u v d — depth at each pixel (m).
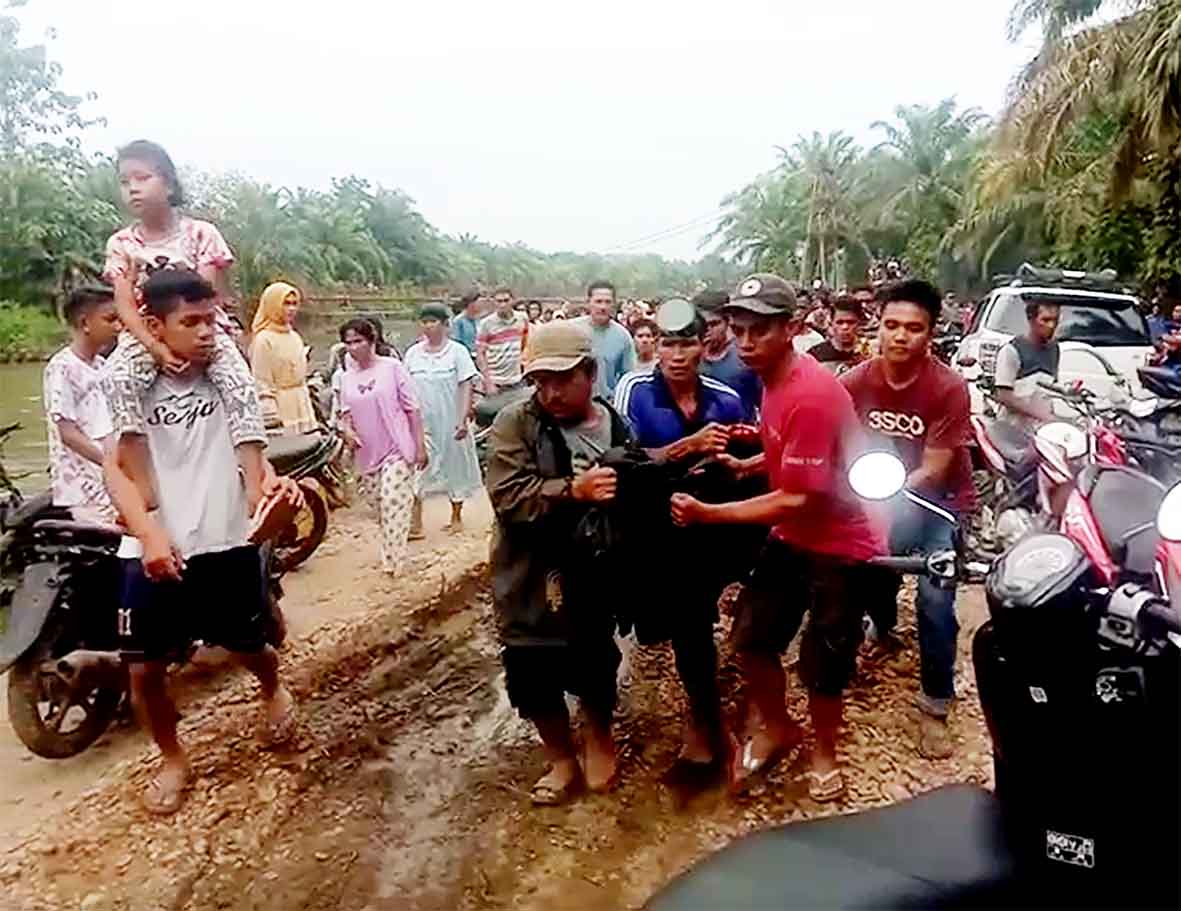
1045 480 2.89
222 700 5.01
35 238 30.06
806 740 4.41
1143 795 1.90
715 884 2.04
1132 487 2.60
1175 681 1.83
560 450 3.73
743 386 5.12
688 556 3.99
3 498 5.71
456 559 7.50
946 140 48.31
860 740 4.39
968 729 4.48
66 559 4.46
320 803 4.05
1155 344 10.32
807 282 56.06
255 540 4.00
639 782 4.16
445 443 8.19
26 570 4.48
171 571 3.71
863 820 2.26
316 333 22.66
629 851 3.70
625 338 7.08
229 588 4.06
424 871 3.60
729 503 3.76
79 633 4.50
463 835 3.82
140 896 3.46
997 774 2.18
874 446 3.95
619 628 4.22
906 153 48.88
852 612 3.76
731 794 4.04
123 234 4.53
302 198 47.75
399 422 7.02
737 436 4.04
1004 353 6.07
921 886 2.01
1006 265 30.66
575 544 3.75
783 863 2.09
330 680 5.25
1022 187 19.78
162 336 3.81
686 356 4.05
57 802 4.16
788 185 62.91
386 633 5.93
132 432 3.79
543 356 3.66
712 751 4.22
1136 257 17.61
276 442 6.77
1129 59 15.59
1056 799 1.99
